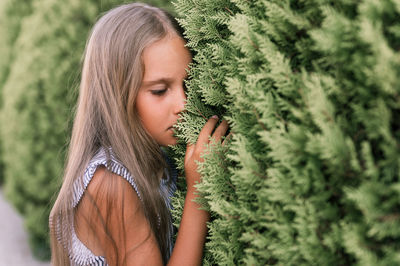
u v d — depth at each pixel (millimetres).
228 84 828
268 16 850
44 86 3795
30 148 3844
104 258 1059
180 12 1099
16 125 3936
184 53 1086
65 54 3797
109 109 1133
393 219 604
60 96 3793
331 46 663
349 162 656
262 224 743
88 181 1046
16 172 3973
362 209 604
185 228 1000
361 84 666
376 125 637
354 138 680
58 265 1183
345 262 682
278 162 785
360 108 648
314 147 663
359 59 645
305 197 720
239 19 823
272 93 812
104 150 1111
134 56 1073
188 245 987
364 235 628
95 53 1155
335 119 690
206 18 1015
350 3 675
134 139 1123
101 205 1041
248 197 829
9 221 4723
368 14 628
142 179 1100
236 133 901
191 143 1045
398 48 638
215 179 908
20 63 4078
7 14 5289
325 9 665
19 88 3893
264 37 803
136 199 1080
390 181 625
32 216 3852
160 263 1084
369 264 594
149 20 1102
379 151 659
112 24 1139
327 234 680
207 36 1021
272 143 708
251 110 812
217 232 917
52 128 3826
